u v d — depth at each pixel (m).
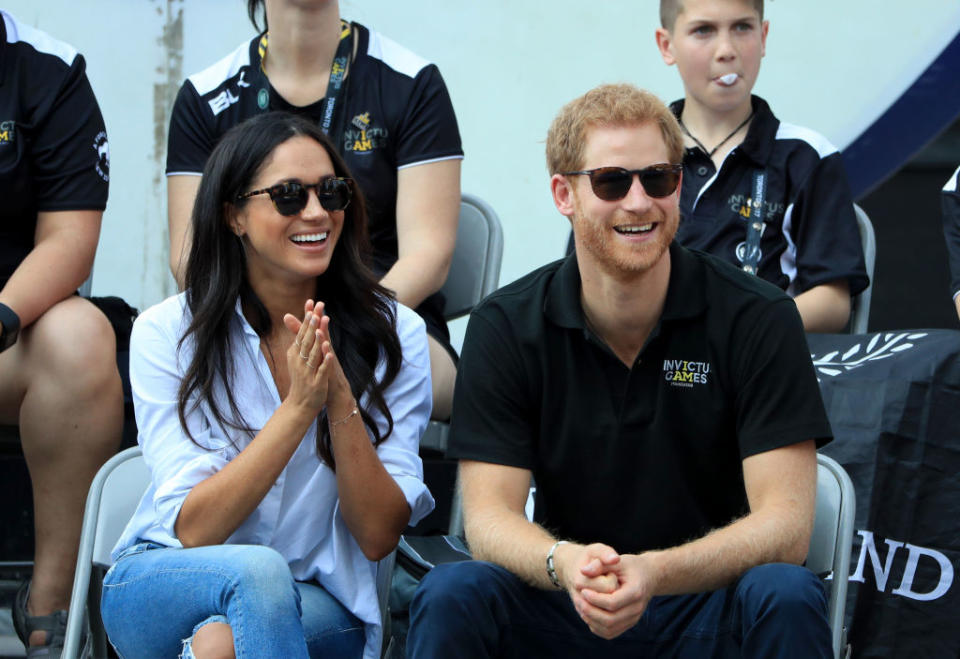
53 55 13.26
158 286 16.45
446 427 12.86
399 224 13.59
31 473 12.38
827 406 11.84
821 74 17.17
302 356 9.53
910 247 22.67
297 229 10.00
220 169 10.08
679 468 10.23
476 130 17.09
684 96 16.23
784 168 14.16
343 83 13.72
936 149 22.42
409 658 9.51
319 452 9.98
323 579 9.94
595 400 10.23
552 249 17.14
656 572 9.17
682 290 10.17
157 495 9.72
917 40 17.05
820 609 9.02
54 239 12.88
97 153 13.30
